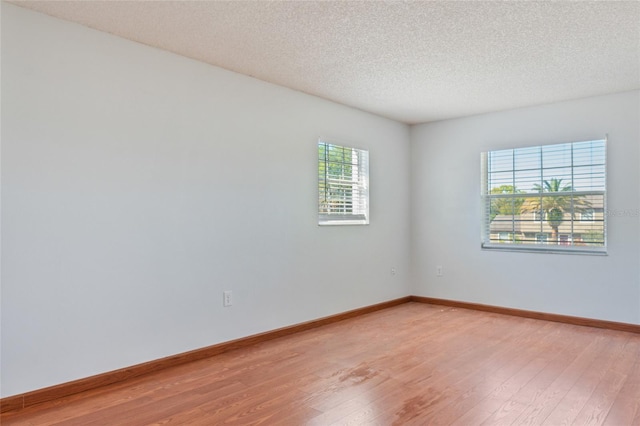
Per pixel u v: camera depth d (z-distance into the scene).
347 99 4.32
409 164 5.52
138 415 2.29
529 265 4.58
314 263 4.20
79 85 2.65
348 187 4.68
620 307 4.03
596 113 4.17
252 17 2.56
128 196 2.86
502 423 2.18
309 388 2.64
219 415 2.29
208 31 2.76
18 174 2.41
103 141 2.75
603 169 4.16
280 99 3.88
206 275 3.29
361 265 4.78
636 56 3.15
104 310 2.74
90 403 2.45
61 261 2.56
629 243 3.99
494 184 4.91
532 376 2.82
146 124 2.96
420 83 3.80
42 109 2.50
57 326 2.54
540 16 2.53
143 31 2.76
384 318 4.56
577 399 2.46
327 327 4.18
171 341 3.07
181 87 3.16
